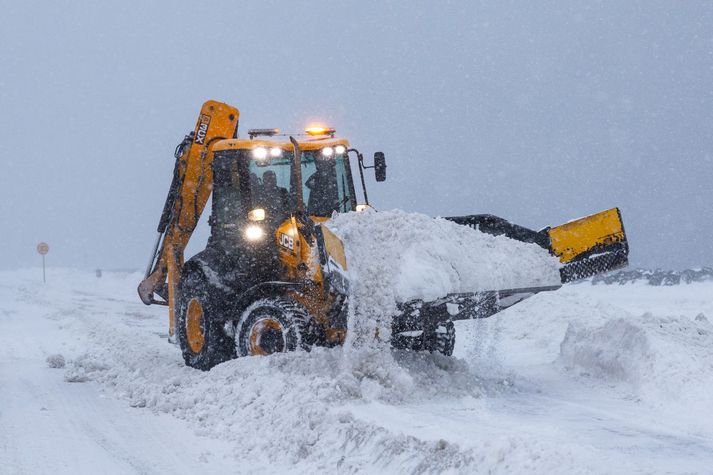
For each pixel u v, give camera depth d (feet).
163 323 78.89
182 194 49.11
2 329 75.51
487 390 35.14
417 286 33.86
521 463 20.21
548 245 40.29
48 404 36.14
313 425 27.09
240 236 41.88
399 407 30.99
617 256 39.99
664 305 84.02
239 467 24.90
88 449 27.48
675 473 20.81
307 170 44.19
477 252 37.14
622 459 21.53
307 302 37.47
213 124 48.88
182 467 25.03
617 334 38.47
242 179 42.24
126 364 48.01
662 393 32.63
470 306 36.65
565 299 62.75
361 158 46.19
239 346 38.81
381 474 22.36
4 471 24.76
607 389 35.65
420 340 42.27
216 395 33.96
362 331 34.40
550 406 31.96
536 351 50.96
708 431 27.22
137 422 31.99
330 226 37.01
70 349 59.88
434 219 37.47
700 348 35.45
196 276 43.42
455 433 25.70
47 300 121.29
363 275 34.91
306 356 34.65
